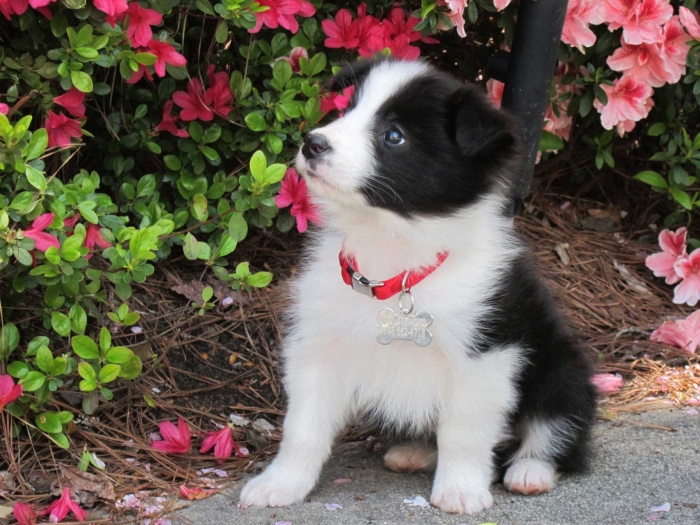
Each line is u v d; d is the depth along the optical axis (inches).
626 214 62.2
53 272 43.5
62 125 47.2
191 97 51.1
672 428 48.1
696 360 53.9
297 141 51.9
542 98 51.3
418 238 43.9
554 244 59.5
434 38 56.7
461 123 43.2
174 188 52.8
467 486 43.4
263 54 53.3
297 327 45.3
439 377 44.5
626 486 44.1
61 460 44.8
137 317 46.1
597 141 58.2
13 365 44.0
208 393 49.5
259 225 52.1
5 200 43.5
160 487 44.3
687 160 58.4
